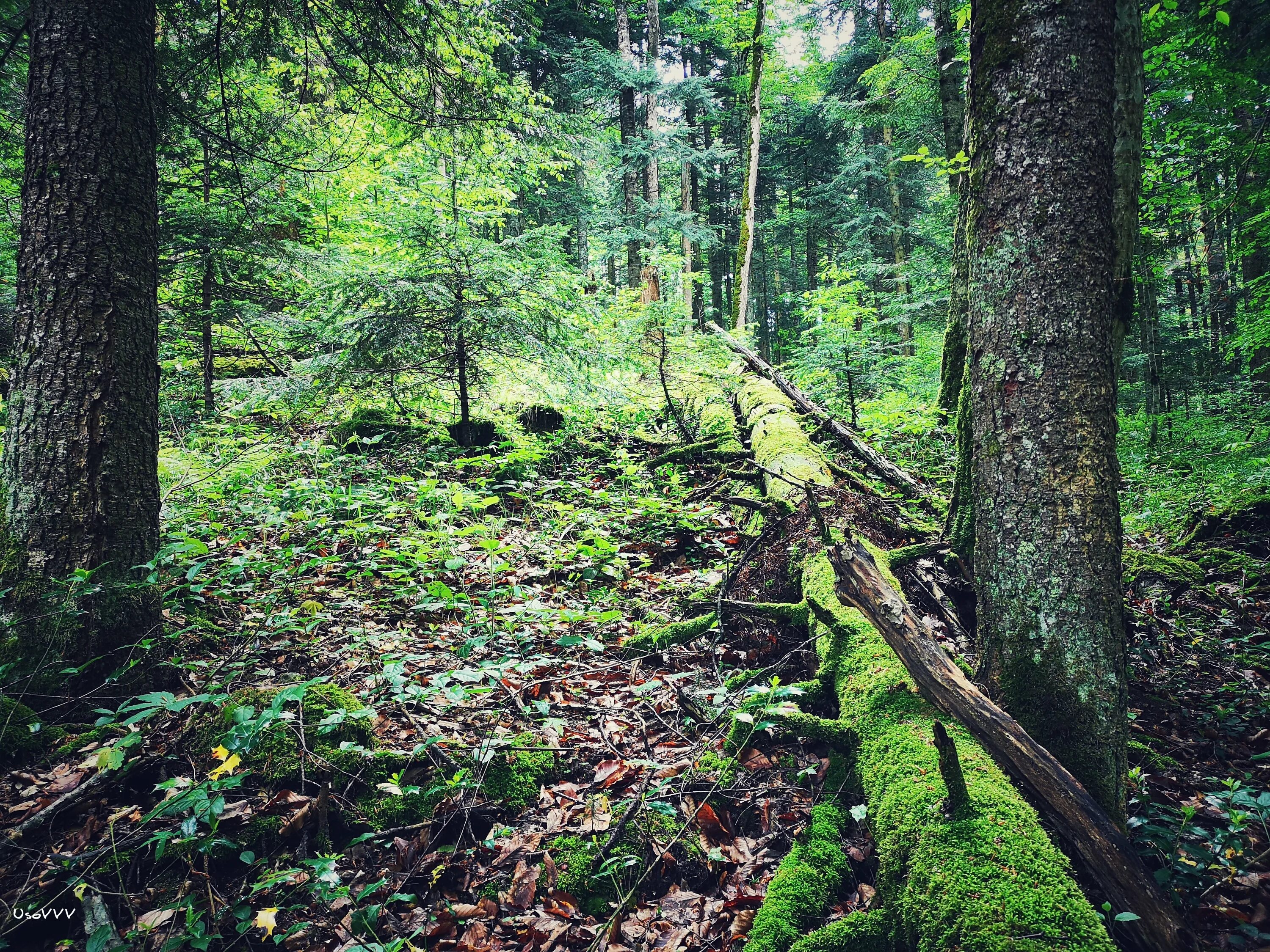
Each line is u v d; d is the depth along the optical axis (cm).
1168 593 467
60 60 339
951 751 220
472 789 293
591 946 230
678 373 996
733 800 296
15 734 294
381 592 443
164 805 217
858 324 1120
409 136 656
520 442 702
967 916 192
